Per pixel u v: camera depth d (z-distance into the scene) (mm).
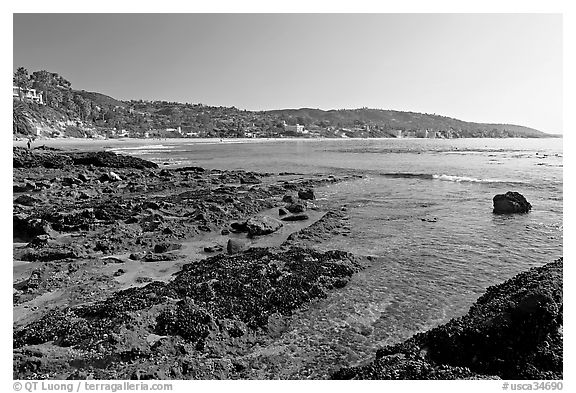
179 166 61000
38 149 69812
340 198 32594
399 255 18391
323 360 10578
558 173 48969
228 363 10359
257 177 44750
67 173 41469
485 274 16094
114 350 10227
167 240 20375
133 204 25672
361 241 20578
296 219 25266
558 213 26844
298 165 62812
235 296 13359
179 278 14945
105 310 12133
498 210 27328
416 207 28953
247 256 17281
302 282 14477
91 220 22094
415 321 12359
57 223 21125
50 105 154625
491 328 10156
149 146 120562
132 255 17953
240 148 117625
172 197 29766
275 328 12117
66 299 13789
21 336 10914
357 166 60281
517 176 46375
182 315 11688
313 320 12562
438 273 16203
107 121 192125
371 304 13516
